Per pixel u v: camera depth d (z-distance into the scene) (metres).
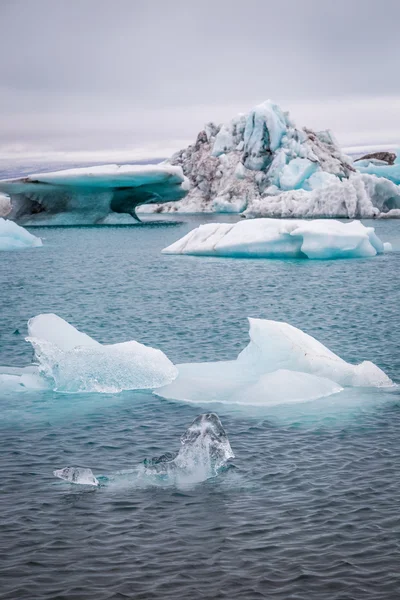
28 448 15.29
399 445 15.16
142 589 9.81
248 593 9.70
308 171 129.00
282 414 17.36
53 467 14.22
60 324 21.56
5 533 11.40
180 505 12.42
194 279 46.84
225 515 11.99
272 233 59.44
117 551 10.81
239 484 13.28
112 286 43.91
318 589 9.77
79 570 10.28
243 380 19.91
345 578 10.01
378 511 12.01
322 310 34.19
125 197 103.50
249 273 49.47
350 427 16.39
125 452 15.07
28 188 94.50
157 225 106.50
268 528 11.49
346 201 104.50
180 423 16.88
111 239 82.81
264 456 14.69
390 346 25.34
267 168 138.38
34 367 21.88
